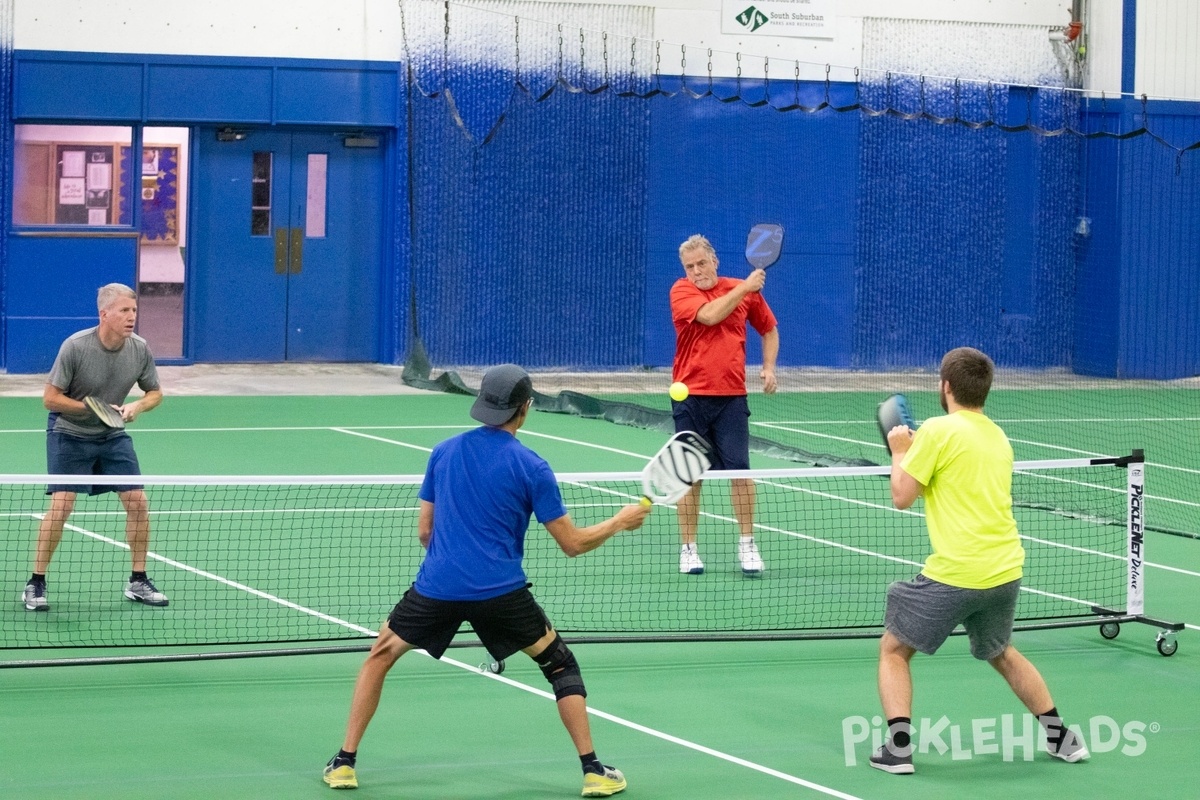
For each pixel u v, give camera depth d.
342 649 7.54
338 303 21.84
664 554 10.77
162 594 9.05
